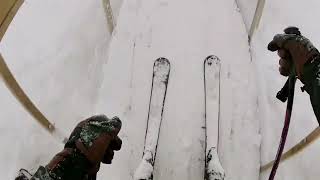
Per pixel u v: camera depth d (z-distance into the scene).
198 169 2.11
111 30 2.61
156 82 2.30
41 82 2.40
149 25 2.58
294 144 2.14
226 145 2.16
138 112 2.27
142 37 2.54
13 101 2.29
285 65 1.51
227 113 2.25
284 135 1.61
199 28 2.55
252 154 2.14
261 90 2.36
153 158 1.97
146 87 2.35
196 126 2.21
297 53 1.42
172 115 2.25
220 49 2.47
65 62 2.51
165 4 2.67
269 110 2.29
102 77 2.46
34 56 2.53
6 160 2.05
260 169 2.14
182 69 2.40
